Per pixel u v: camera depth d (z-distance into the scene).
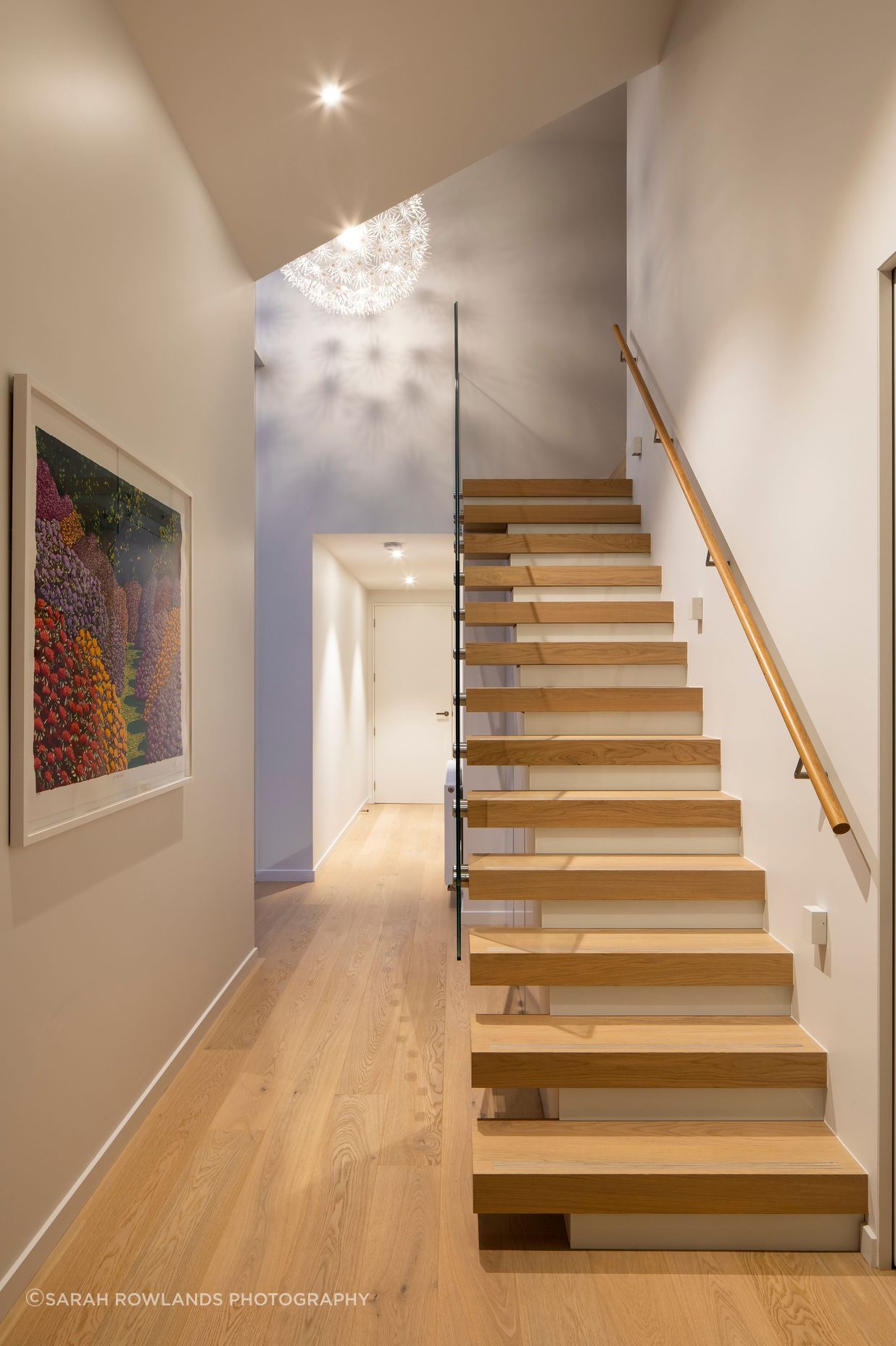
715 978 2.39
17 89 1.80
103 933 2.25
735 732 2.96
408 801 9.16
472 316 5.98
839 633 2.15
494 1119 2.22
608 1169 1.98
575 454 5.93
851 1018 2.05
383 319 5.95
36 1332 1.69
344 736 7.43
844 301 2.12
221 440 3.45
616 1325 1.73
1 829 1.72
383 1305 1.78
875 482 1.95
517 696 3.39
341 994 3.61
